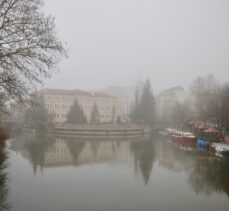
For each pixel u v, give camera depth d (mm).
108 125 98562
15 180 30953
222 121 64500
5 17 19672
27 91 21797
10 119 109375
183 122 100562
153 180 32844
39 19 20969
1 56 19750
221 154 51094
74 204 23625
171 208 23344
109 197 25859
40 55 21141
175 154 53281
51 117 118562
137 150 59656
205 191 28375
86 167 40125
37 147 60781
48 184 29641
